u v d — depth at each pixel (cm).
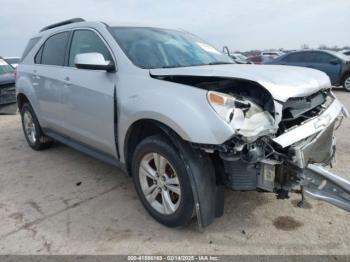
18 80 493
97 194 346
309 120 252
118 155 318
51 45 430
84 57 300
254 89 244
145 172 286
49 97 413
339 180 225
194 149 246
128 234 271
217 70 257
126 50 312
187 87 248
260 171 232
